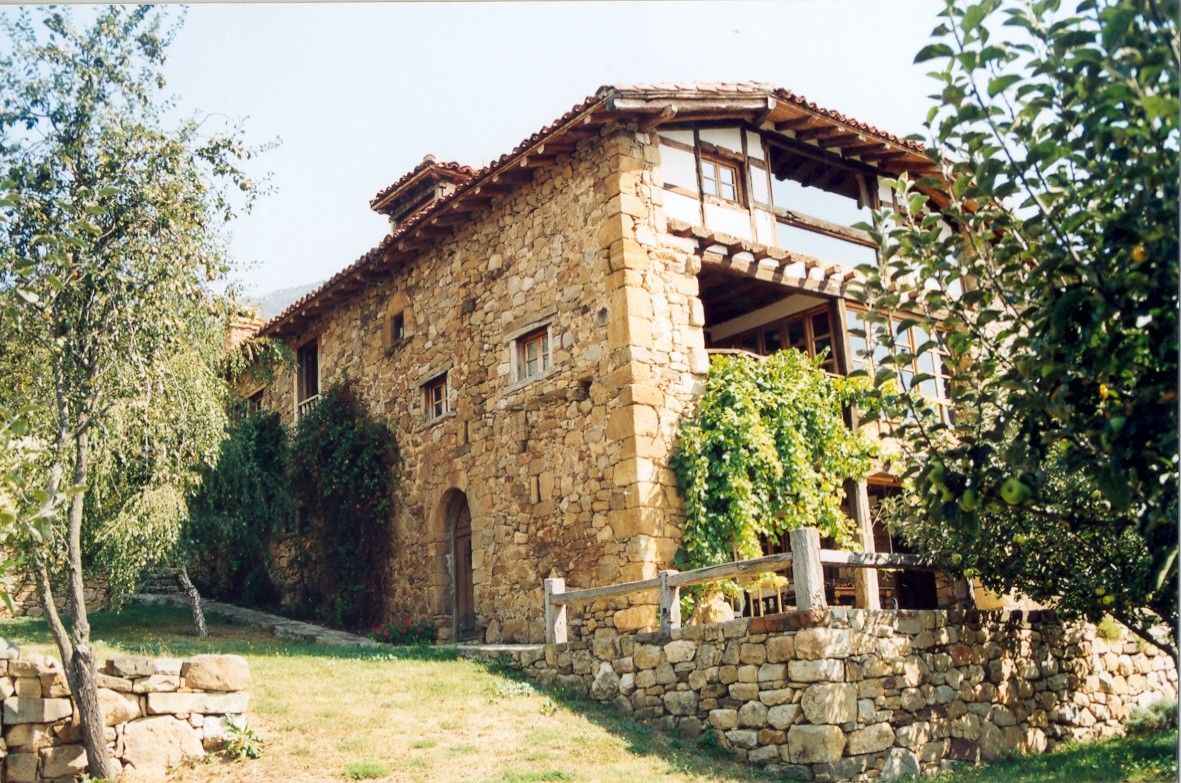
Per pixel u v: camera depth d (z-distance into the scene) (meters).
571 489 11.77
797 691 7.77
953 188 5.12
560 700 9.34
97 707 6.95
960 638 9.00
